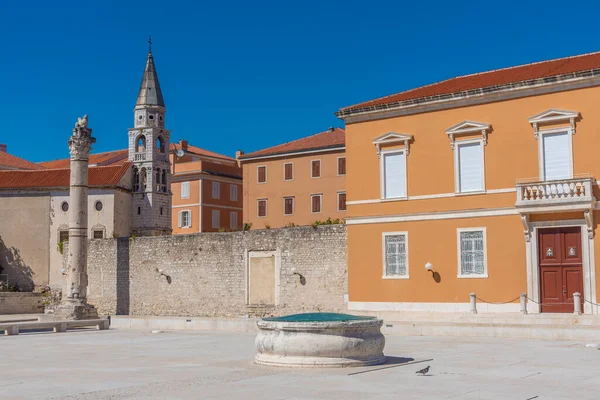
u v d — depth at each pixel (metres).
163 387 15.99
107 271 57.75
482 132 39.62
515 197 38.53
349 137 44.41
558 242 37.50
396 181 42.62
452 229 40.47
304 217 80.69
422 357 21.59
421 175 41.66
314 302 47.19
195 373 18.38
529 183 37.34
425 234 41.38
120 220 74.69
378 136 43.22
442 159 41.00
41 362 21.94
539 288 37.78
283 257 48.78
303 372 18.00
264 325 19.50
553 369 18.64
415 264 41.56
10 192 71.12
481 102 39.88
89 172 76.38
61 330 38.03
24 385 16.69
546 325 32.41
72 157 52.03
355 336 19.00
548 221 37.53
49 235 70.06
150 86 81.31
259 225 83.75
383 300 42.56
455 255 40.28
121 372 18.92
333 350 18.70
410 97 43.38
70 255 51.78
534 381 16.47
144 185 78.88
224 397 14.50
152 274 55.44
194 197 91.94
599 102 36.34
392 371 18.12
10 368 20.33
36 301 65.88
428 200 41.31
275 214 82.75
